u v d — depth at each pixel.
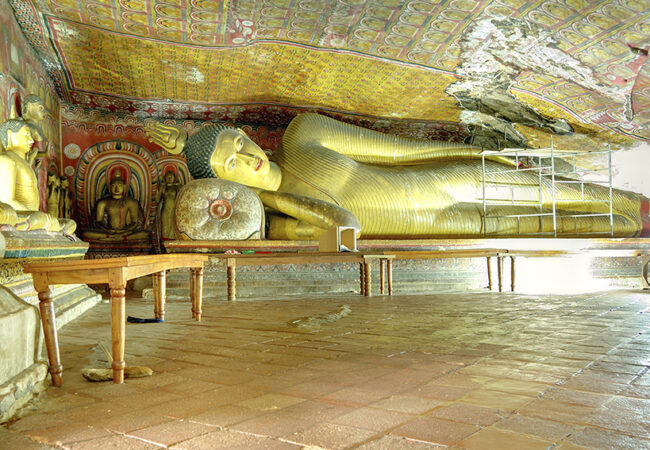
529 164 10.11
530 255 7.13
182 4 6.31
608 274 8.19
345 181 8.20
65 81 8.71
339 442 1.53
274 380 2.30
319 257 6.19
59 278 2.34
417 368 2.48
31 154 4.71
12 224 3.63
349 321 4.14
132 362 2.75
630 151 9.87
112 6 6.39
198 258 4.30
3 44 6.23
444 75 8.49
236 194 7.03
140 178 9.88
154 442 1.57
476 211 8.63
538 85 8.39
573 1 6.14
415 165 9.16
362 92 9.16
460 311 4.70
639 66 7.09
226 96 9.26
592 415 1.72
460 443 1.49
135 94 9.16
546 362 2.54
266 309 5.11
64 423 1.78
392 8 6.57
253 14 6.64
